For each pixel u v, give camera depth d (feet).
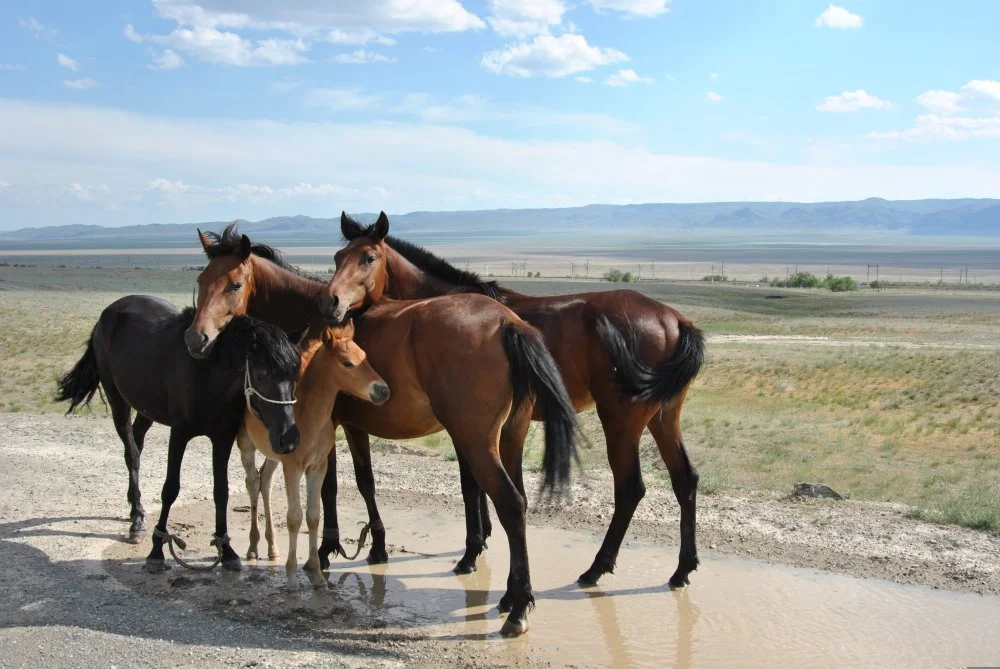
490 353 21.74
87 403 32.48
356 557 27.68
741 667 19.69
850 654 20.31
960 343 151.64
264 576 25.49
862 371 104.27
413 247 28.04
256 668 18.78
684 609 23.26
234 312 25.03
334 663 19.26
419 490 36.50
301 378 23.63
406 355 22.91
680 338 24.89
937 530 29.86
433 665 19.44
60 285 261.65
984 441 56.85
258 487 27.45
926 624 22.09
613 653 20.40
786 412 72.33
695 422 63.41
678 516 31.89
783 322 213.66
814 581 25.32
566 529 30.73
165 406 26.81
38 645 19.70
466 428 21.81
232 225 25.40
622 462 24.77
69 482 35.45
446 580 25.67
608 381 24.45
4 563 25.25
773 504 33.55
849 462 47.65
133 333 28.43
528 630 21.71
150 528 29.99
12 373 79.10
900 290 364.99
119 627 20.92
